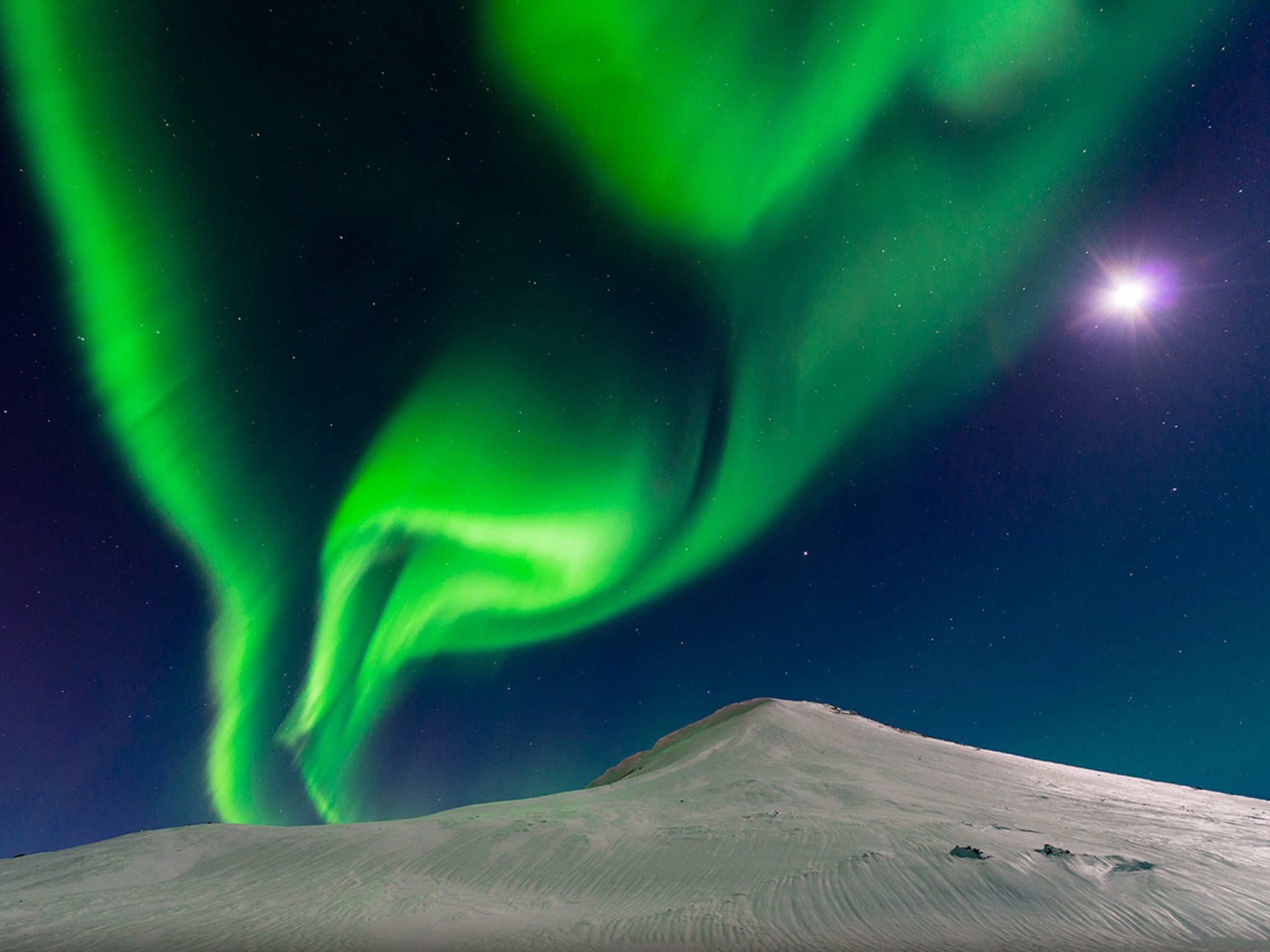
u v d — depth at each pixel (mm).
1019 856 17672
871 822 21859
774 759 34281
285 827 24031
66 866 20969
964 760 36500
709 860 19125
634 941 13531
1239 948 12148
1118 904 14719
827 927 14062
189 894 17812
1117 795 29938
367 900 16984
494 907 16625
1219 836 20844
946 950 12438
